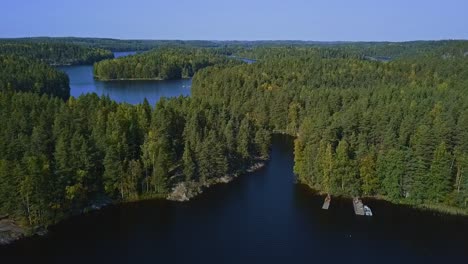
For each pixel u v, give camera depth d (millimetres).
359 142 114750
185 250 87750
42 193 91375
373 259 85312
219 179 125188
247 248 88562
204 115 139750
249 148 141875
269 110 191375
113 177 105375
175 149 127000
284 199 113375
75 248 87438
